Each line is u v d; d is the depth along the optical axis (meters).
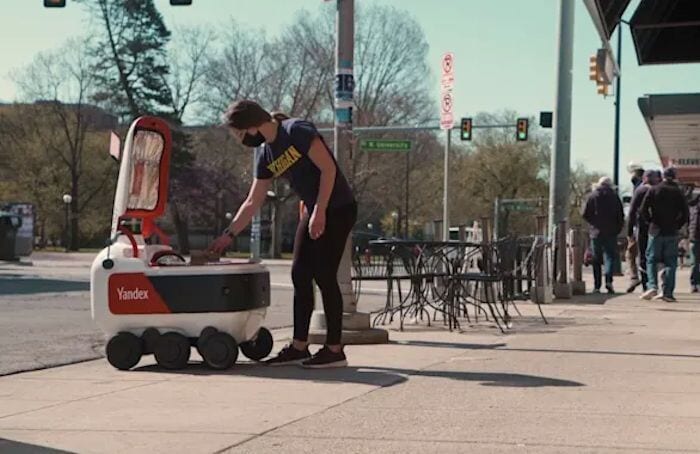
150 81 54.28
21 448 4.12
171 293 6.25
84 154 61.72
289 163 6.22
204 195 55.53
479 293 11.38
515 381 5.85
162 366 6.36
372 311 12.34
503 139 71.44
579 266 14.34
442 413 4.84
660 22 12.54
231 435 4.35
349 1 8.12
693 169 25.58
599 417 4.76
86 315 11.09
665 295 12.75
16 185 61.12
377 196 57.44
